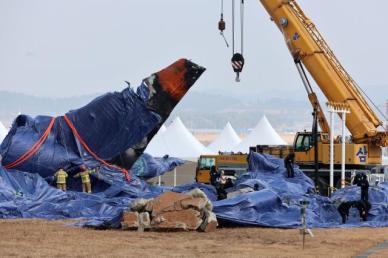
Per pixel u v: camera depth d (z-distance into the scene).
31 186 44.81
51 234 31.06
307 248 28.05
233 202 35.34
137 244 28.36
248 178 48.31
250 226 34.81
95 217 38.41
